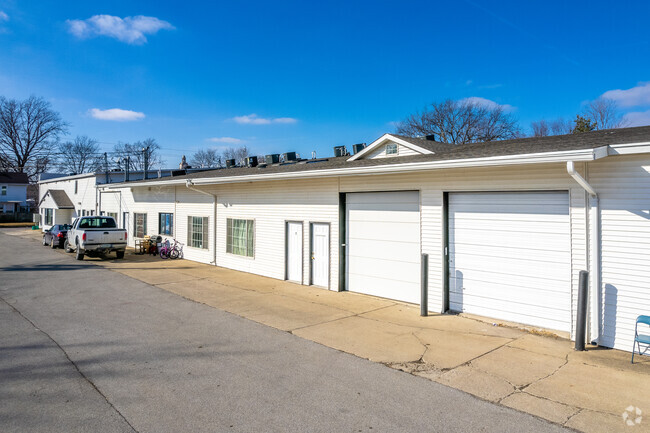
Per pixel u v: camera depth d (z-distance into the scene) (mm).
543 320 7652
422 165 8203
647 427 4238
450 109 42281
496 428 4219
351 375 5609
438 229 9086
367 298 10562
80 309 9312
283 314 8953
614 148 6402
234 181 13867
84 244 17594
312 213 12195
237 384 5266
